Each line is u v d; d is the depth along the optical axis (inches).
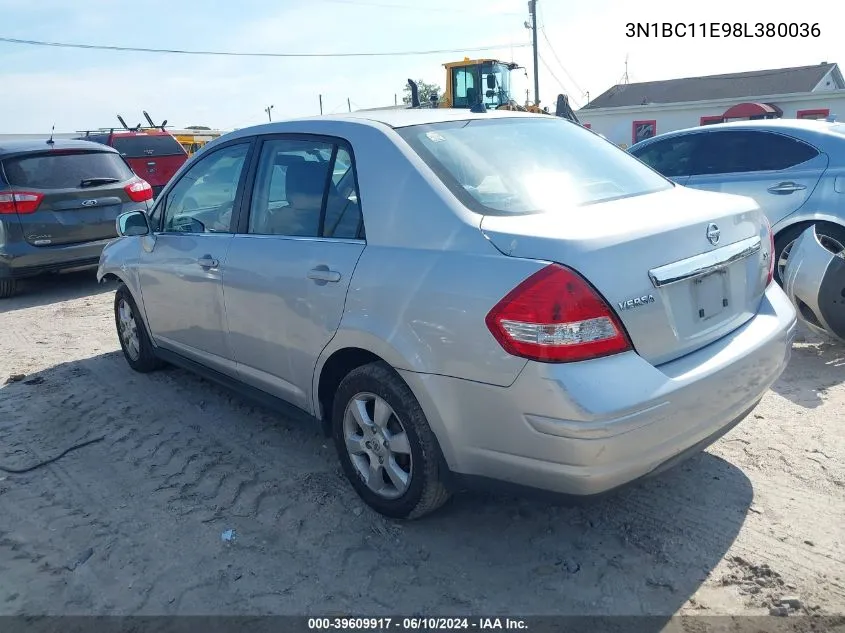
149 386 206.8
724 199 133.0
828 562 114.8
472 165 127.5
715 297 119.0
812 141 247.4
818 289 197.9
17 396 204.8
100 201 348.2
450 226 115.0
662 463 107.9
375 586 115.5
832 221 237.0
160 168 613.3
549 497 107.4
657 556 118.8
